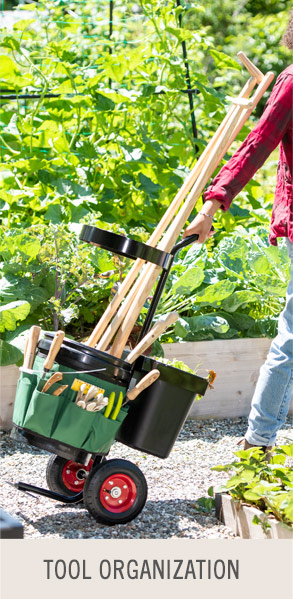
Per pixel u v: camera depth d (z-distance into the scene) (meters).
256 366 3.55
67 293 3.31
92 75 4.52
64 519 2.31
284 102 2.28
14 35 4.39
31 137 4.20
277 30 9.12
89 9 6.75
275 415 2.46
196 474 2.75
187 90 4.57
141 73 4.65
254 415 2.48
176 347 3.38
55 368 2.20
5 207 4.09
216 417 3.48
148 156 4.33
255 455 2.34
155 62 4.69
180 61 4.44
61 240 3.28
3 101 5.16
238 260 3.73
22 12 5.35
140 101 4.44
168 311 3.49
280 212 2.36
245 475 2.23
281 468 2.31
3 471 2.67
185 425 3.35
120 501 2.28
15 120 4.48
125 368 2.22
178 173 4.32
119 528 2.26
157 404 2.28
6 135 4.52
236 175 2.31
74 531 2.22
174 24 4.62
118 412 2.22
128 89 4.57
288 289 2.41
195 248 3.67
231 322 3.62
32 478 2.62
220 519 2.34
